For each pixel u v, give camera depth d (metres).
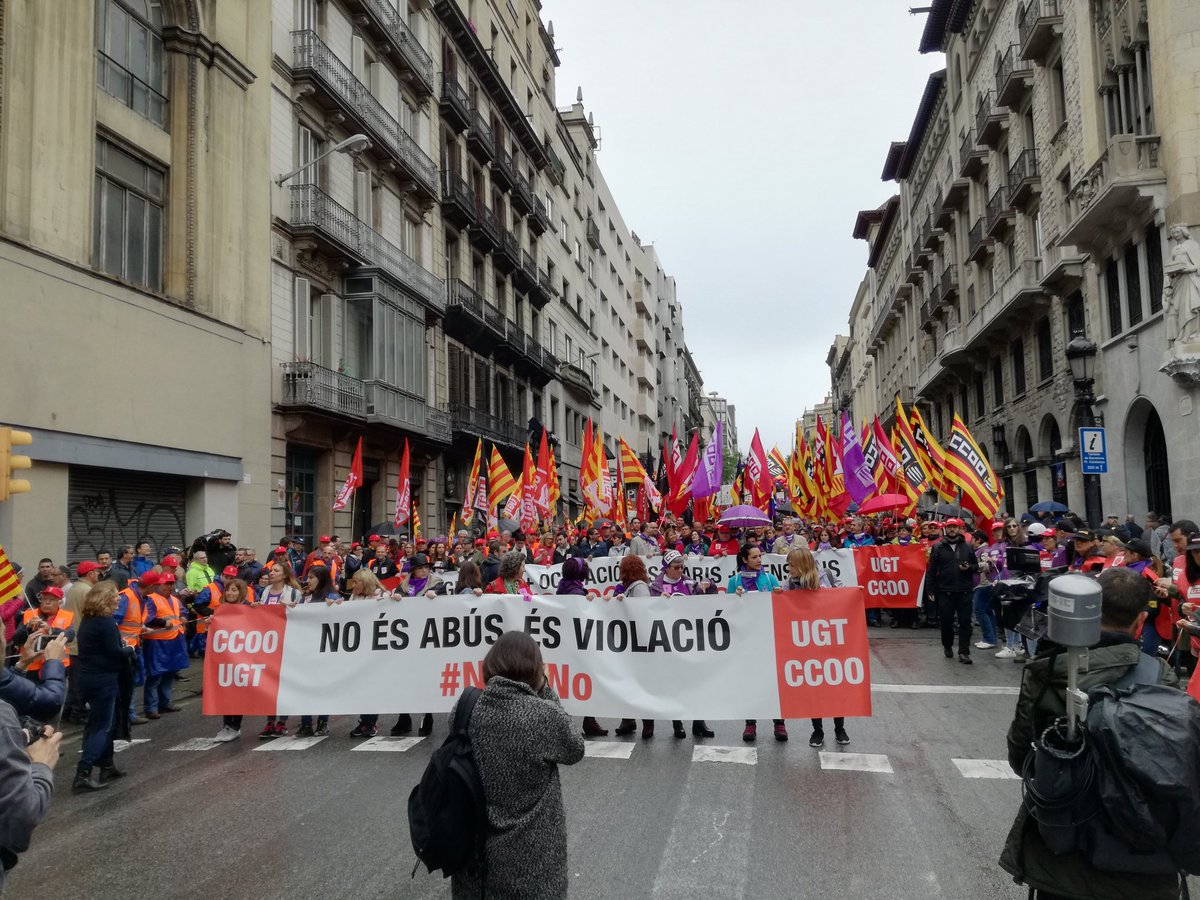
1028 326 27.61
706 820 5.66
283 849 5.36
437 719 9.30
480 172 34.97
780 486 29.69
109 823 6.01
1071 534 11.73
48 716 4.46
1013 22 28.23
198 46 17.17
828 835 5.37
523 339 37.81
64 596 9.84
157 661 9.82
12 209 12.70
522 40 42.75
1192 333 16.50
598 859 5.01
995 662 11.55
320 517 21.61
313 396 19.95
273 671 8.48
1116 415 20.44
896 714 8.66
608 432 60.38
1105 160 18.41
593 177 58.25
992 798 6.06
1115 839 2.66
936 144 40.72
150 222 16.23
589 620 8.15
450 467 30.75
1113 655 2.85
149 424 15.34
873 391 68.75
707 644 7.90
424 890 4.67
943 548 11.83
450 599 8.43
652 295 82.06
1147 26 18.45
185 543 16.62
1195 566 8.35
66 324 13.55
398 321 24.42
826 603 7.77
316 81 21.03
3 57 12.65
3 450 7.80
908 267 47.84
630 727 8.25
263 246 19.20
